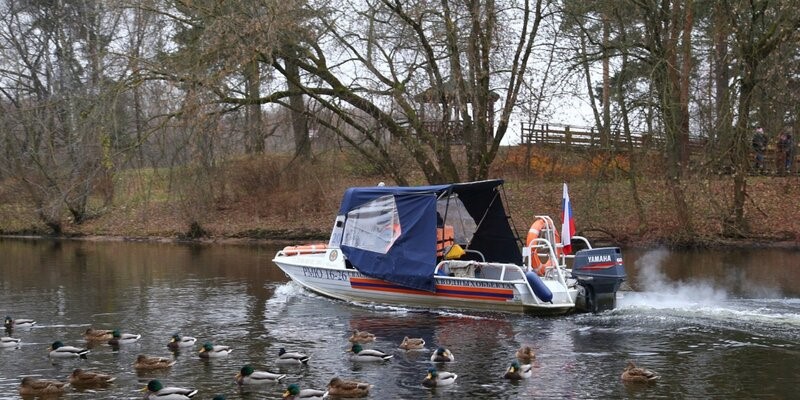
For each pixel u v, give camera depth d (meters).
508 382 14.23
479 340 17.50
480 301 20.27
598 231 36.81
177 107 29.73
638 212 36.06
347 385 13.45
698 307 20.27
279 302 22.55
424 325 19.17
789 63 32.91
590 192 35.84
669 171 35.00
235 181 43.28
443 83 32.50
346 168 42.25
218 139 31.81
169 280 27.02
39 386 13.76
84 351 16.31
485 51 32.06
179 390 13.27
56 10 43.03
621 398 13.22
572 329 18.31
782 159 39.97
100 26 37.72
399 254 21.17
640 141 36.59
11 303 22.64
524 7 32.38
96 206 45.00
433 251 20.70
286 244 39.34
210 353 16.16
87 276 28.14
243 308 21.64
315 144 37.06
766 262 30.22
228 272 29.00
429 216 20.92
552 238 21.36
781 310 19.95
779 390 13.57
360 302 22.34
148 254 35.53
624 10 35.06
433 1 31.28
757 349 16.28
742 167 35.03
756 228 36.16
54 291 24.75
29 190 43.06
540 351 16.42
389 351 16.61
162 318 20.33
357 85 32.03
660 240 35.41
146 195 36.16
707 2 36.44
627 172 36.81
